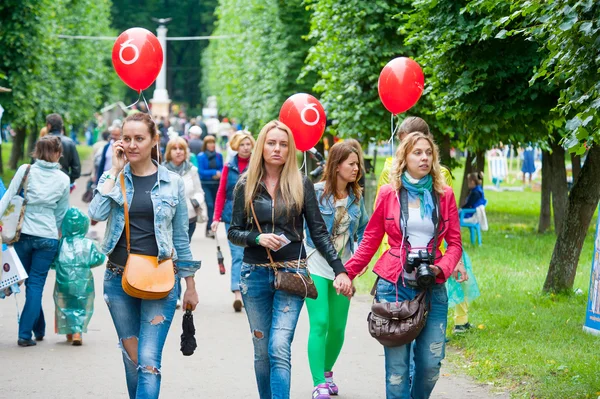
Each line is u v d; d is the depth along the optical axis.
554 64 9.27
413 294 7.54
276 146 7.73
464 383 9.68
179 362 10.75
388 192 7.67
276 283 7.61
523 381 9.52
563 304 14.08
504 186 50.38
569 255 14.80
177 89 123.12
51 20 38.47
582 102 8.56
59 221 11.62
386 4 22.88
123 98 111.62
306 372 10.31
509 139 17.06
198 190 15.04
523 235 26.06
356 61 23.41
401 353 7.55
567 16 8.22
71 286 11.49
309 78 34.56
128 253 7.46
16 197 11.27
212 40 101.25
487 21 12.30
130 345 7.61
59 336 12.23
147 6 118.69
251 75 43.91
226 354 11.19
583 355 10.52
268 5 36.09
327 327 9.07
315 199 7.93
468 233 26.86
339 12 23.62
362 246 7.80
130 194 7.52
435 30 14.63
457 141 25.80
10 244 11.14
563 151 25.67
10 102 32.12
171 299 7.52
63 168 17.42
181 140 14.87
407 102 11.27
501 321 12.59
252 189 7.76
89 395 9.20
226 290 16.44
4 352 11.15
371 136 24.12
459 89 14.52
